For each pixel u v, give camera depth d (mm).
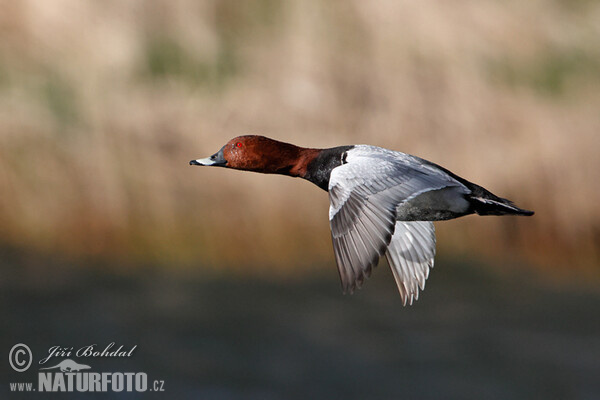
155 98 15117
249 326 12016
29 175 14117
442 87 15812
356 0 16641
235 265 13680
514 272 14117
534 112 15719
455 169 14984
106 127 14641
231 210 14109
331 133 15016
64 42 15672
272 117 15070
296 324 12172
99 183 14109
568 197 14852
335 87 15508
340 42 16156
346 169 6129
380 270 13969
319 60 15805
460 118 15469
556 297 13391
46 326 11609
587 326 12445
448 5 16875
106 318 11859
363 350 11555
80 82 15203
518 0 17516
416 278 6938
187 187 14242
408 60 16047
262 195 14195
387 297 13211
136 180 14188
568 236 14672
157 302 12469
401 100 15492
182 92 15273
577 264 14461
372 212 5852
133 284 12961
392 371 11125
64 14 15859
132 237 13836
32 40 15641
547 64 16672
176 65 15672
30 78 15172
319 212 14242
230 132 14859
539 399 10633
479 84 15961
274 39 16141
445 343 11875
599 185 15031
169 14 16281
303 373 11039
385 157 6434
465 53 16344
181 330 11758
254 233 14008
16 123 14555
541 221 14711
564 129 15516
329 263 13891
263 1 16641
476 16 16953
